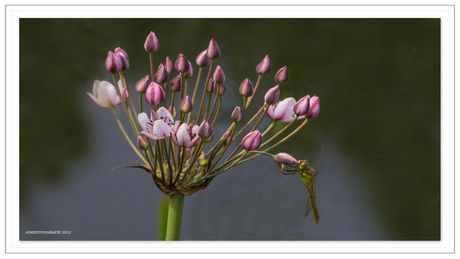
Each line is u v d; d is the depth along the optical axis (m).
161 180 0.84
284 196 0.99
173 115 0.85
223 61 1.16
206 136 0.82
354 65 1.16
